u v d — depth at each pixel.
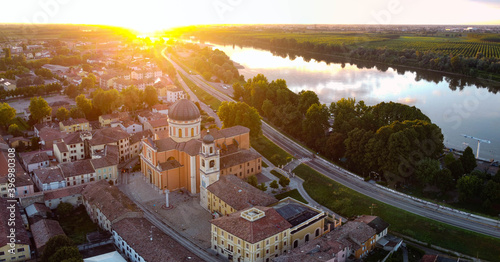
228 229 151.00
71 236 166.62
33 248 155.75
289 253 142.12
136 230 157.88
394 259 151.25
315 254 141.25
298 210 166.12
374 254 156.75
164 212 188.00
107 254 149.50
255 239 142.88
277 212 159.88
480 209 192.50
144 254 144.62
